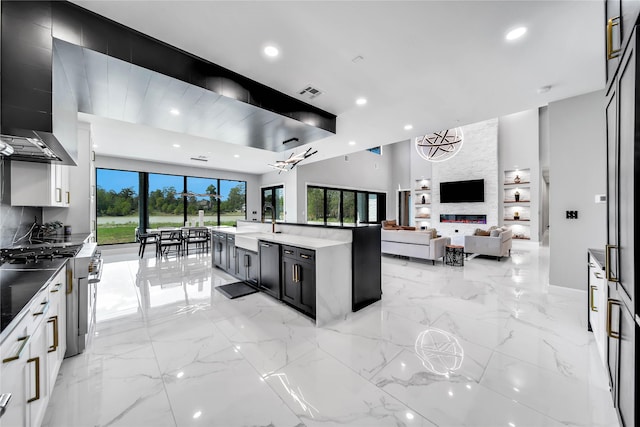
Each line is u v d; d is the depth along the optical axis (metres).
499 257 5.92
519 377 1.82
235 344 2.29
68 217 3.89
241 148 6.08
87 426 1.41
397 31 2.07
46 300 1.46
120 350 2.19
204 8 1.82
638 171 0.94
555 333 2.44
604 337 1.82
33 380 1.22
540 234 8.79
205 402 1.60
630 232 1.01
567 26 2.01
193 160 7.54
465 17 1.92
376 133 4.82
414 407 1.56
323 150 6.29
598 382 1.76
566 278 3.65
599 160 3.33
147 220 7.80
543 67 2.61
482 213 9.24
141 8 1.81
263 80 2.83
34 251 2.38
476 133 9.40
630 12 0.99
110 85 2.36
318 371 1.90
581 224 3.48
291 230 3.96
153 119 3.24
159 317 2.86
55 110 1.85
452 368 1.93
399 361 2.02
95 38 1.86
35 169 2.84
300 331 2.53
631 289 1.00
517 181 8.88
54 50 1.83
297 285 2.95
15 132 1.71
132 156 6.97
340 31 2.07
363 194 11.20
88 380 1.80
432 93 3.16
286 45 2.25
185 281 4.26
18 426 1.07
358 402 1.60
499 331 2.50
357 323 2.71
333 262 2.80
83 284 2.14
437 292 3.69
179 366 1.97
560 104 3.53
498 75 2.76
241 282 4.16
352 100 3.35
